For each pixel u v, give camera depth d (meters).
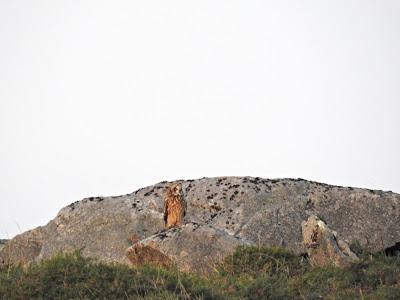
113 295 42.97
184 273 50.38
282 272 52.06
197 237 56.09
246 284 48.41
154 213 67.88
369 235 64.12
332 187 68.00
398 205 65.94
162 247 55.66
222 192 68.44
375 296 43.81
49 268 45.56
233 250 55.34
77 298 42.06
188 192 69.88
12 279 45.34
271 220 64.25
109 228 67.19
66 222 68.88
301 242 63.22
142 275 45.84
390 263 51.84
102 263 47.53
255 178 69.69
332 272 49.62
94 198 70.81
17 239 68.88
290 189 67.56
